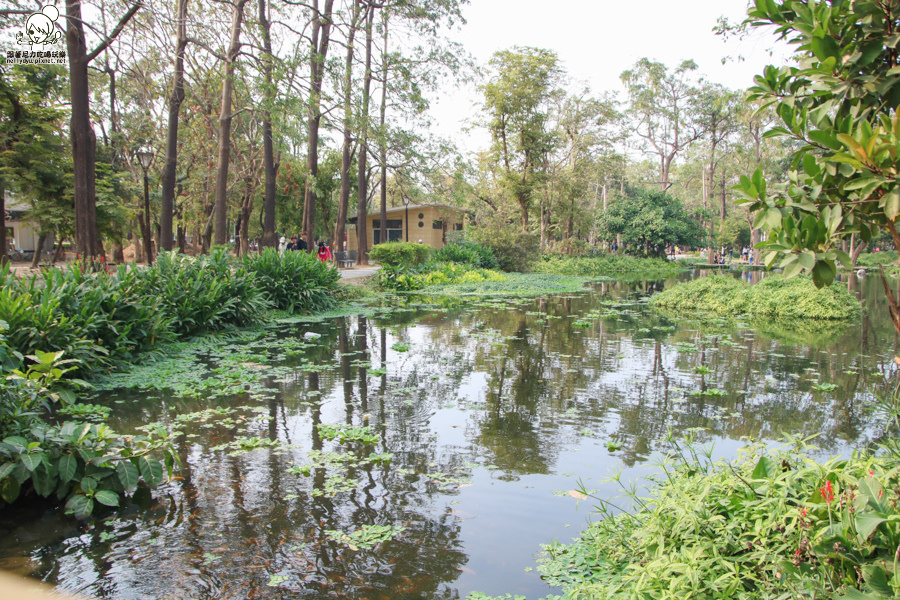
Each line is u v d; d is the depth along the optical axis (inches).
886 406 225.1
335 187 1398.9
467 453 186.5
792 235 93.7
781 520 93.8
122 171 904.3
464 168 1071.0
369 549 127.8
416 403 246.1
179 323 373.1
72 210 684.7
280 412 232.1
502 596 109.6
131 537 133.0
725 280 685.9
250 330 440.1
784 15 114.8
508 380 288.5
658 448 190.2
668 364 327.6
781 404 242.5
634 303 684.1
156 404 241.3
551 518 142.6
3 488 142.6
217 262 449.7
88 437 157.2
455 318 536.4
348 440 198.5
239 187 1095.0
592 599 99.5
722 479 121.0
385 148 919.7
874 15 99.7
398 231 1579.7
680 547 104.6
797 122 109.7
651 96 1873.8
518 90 1268.5
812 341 409.4
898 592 69.1
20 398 157.2
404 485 161.8
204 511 145.7
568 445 193.9
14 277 295.3
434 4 885.8
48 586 113.0
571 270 1342.3
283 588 113.0
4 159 647.8
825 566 81.0
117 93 866.1
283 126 625.6
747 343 400.2
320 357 346.9
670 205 1641.2
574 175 1438.2
